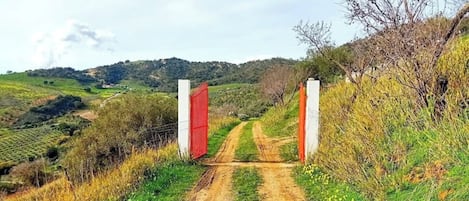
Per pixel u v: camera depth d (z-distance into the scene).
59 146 46.12
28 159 42.97
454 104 8.62
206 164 16.36
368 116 11.22
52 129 67.56
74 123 69.31
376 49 12.76
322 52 26.00
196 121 17.25
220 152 20.00
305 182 12.46
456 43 10.73
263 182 12.88
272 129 32.81
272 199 10.74
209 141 23.98
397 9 10.80
